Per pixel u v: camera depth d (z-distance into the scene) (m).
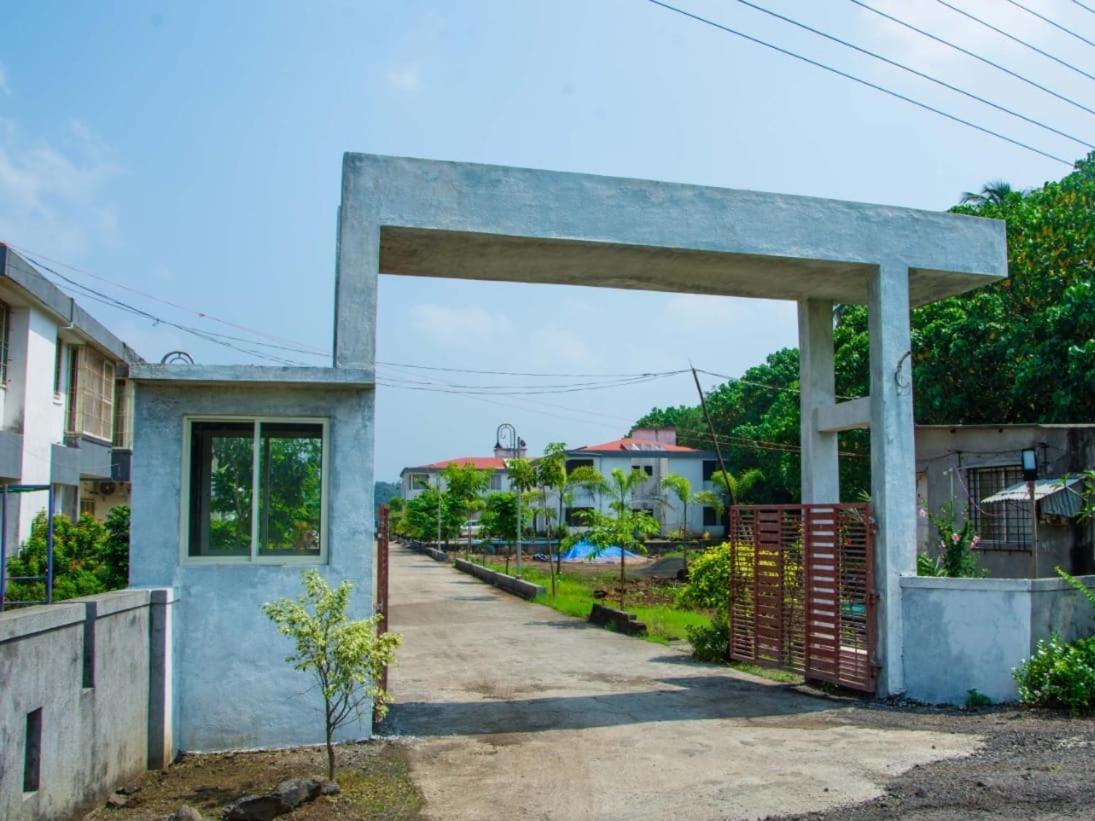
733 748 8.25
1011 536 16.02
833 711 9.94
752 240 10.48
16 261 15.09
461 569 37.09
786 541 12.12
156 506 8.44
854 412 11.59
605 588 26.47
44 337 17.50
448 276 11.41
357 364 9.04
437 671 12.83
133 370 8.27
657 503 50.06
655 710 10.06
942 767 7.28
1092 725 8.52
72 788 6.18
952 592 10.16
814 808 6.38
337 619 7.34
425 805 6.67
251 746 8.37
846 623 11.01
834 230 10.81
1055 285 19.70
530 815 6.44
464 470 48.12
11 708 5.30
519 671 12.82
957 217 11.34
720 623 13.75
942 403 20.59
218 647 8.41
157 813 6.51
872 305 11.11
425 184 9.48
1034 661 9.52
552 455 29.36
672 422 72.50
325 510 8.73
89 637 6.58
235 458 8.68
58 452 18.22
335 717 8.55
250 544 8.59
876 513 10.77
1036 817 5.90
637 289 12.14
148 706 7.80
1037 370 18.00
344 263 9.16
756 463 47.12
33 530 14.57
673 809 6.51
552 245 10.05
